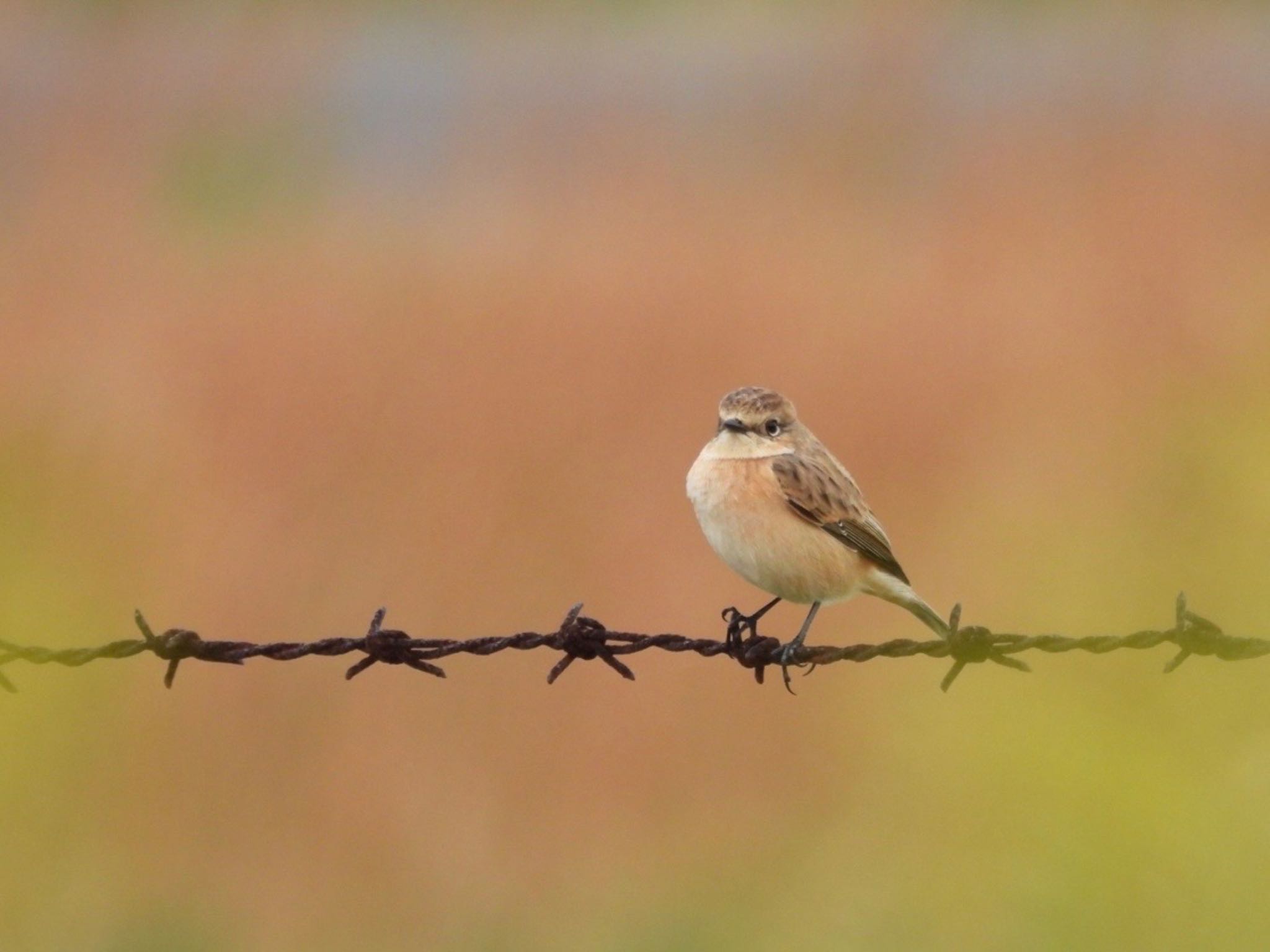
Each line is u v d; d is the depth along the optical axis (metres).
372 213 36.47
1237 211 30.02
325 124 43.47
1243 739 13.73
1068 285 26.66
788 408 14.09
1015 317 25.30
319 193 39.38
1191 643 11.41
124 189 37.09
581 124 42.47
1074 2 44.62
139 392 22.94
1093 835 12.85
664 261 28.62
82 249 33.00
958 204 32.47
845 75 42.34
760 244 30.62
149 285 30.03
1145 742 13.56
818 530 13.55
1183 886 12.41
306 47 46.94
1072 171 33.81
